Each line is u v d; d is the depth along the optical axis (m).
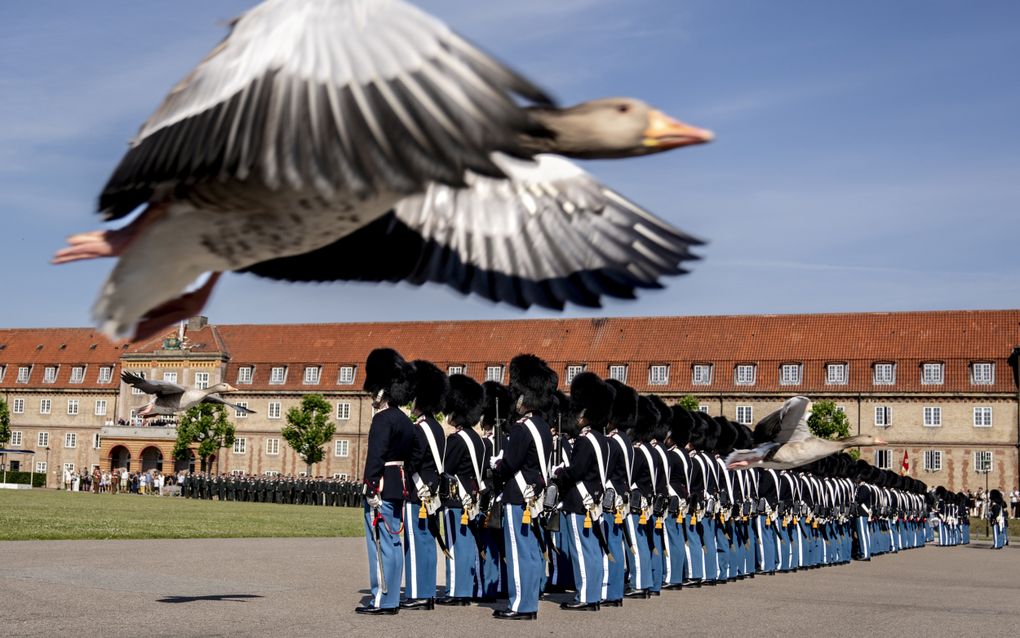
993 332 91.12
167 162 2.53
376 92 2.26
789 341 95.75
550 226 3.37
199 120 2.49
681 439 20.81
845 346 94.00
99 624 11.11
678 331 99.44
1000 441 87.94
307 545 26.78
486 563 16.48
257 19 2.56
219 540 27.38
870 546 36.91
